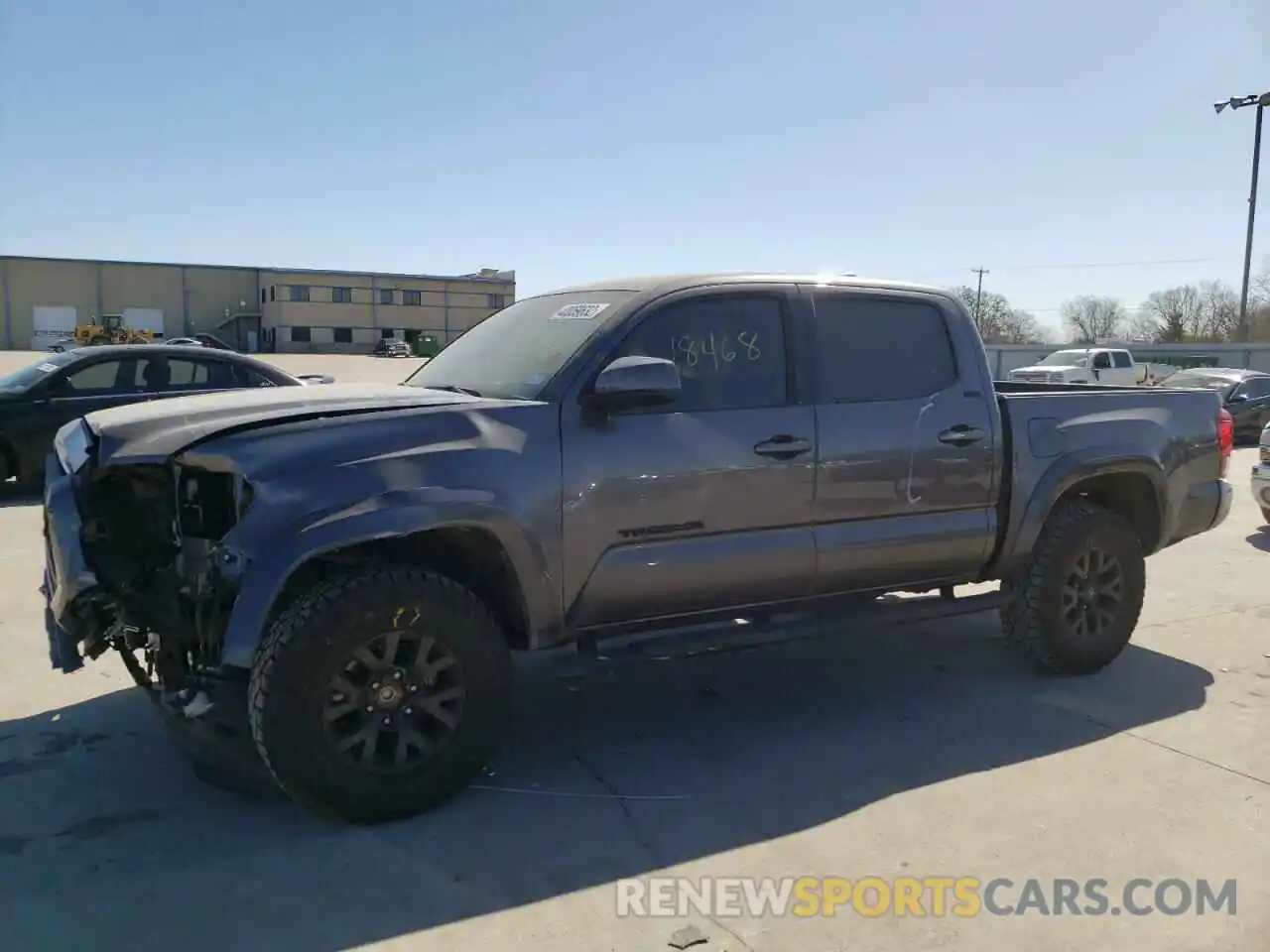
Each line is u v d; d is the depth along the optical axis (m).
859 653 5.82
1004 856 3.44
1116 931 3.01
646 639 4.24
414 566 3.72
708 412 4.29
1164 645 6.02
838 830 3.62
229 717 3.60
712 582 4.29
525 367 4.27
